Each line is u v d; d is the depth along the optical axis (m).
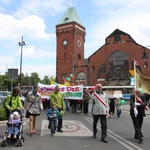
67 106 22.84
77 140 9.66
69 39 77.00
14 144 8.54
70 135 10.74
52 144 8.84
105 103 9.83
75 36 77.00
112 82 68.62
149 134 11.67
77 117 18.59
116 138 10.34
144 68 64.94
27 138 9.85
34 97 10.52
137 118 9.97
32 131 10.45
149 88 11.47
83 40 80.50
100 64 71.12
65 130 12.10
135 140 9.98
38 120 16.12
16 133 8.44
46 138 9.94
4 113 14.05
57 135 10.66
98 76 71.38
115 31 70.00
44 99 24.58
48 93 23.69
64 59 77.00
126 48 68.06
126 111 28.56
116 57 69.31
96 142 9.36
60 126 11.52
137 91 10.03
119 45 69.06
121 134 11.42
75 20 77.88
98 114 9.78
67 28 77.62
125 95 58.22
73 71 73.44
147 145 9.07
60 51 78.06
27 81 97.56
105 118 9.77
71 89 22.78
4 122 13.50
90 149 8.23
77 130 12.18
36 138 9.89
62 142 9.22
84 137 10.34
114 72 68.69
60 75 77.00
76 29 77.56
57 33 79.19
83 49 80.12
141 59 65.69
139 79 11.48
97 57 71.94
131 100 9.99
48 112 10.67
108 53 70.44
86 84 72.31
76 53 76.88
